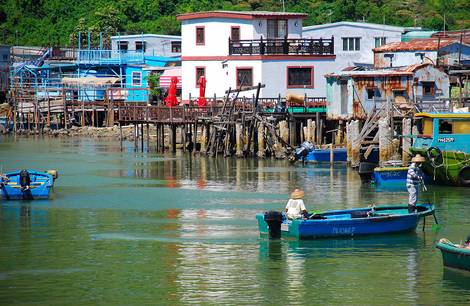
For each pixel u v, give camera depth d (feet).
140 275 248.32
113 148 593.42
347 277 245.04
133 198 370.53
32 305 224.53
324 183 405.80
